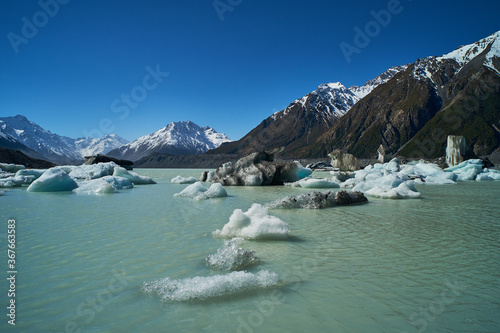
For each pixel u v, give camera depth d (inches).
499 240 253.4
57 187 677.9
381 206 447.2
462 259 203.9
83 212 397.1
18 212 396.2
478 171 1142.3
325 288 156.6
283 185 914.7
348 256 210.4
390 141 6697.8
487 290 154.6
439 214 379.9
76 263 195.0
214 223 325.1
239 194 641.0
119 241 249.0
